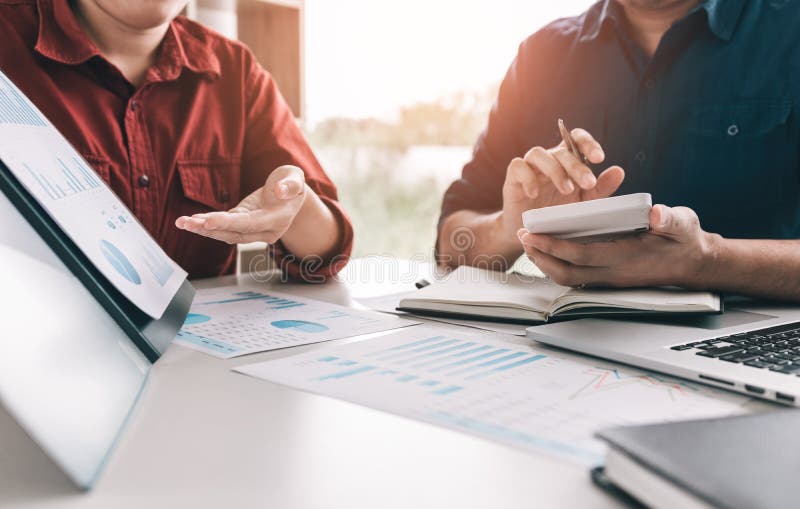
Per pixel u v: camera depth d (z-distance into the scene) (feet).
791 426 0.93
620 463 0.87
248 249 5.30
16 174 1.25
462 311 2.15
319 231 3.08
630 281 2.07
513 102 4.22
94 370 1.13
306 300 2.52
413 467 0.99
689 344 1.61
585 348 1.62
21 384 0.87
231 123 3.81
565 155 2.38
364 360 1.60
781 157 3.50
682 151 3.68
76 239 1.37
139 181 3.44
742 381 1.29
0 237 1.06
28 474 0.96
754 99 3.50
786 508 0.68
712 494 0.71
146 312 1.52
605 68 3.85
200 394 1.34
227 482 0.94
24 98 1.75
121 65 3.46
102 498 0.89
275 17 6.27
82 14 3.34
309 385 1.40
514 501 0.89
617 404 1.26
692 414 1.20
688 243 1.97
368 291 2.80
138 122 3.45
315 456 1.03
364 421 1.19
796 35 3.43
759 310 2.20
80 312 1.22
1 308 0.91
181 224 2.17
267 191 2.56
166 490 0.92
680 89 3.64
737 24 3.53
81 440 0.95
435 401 1.29
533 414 1.21
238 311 2.27
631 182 3.83
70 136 3.24
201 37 3.81
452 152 10.54
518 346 1.76
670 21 3.68
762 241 2.31
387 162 10.73
